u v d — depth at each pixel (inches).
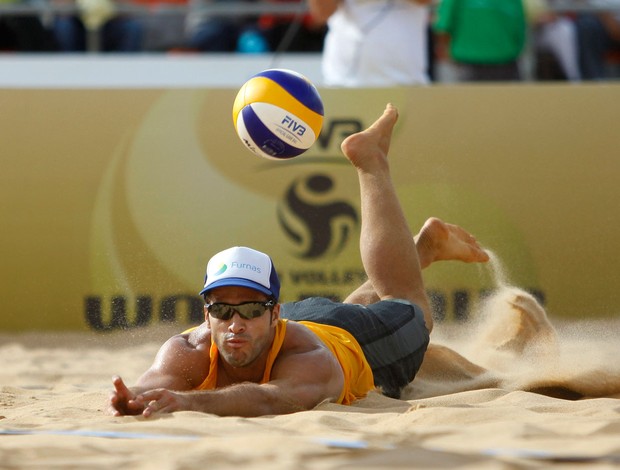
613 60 1310.3
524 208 940.0
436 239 612.1
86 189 951.0
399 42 994.7
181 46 1266.0
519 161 944.3
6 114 959.0
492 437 321.7
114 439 335.9
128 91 960.9
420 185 943.0
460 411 377.1
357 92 951.6
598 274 932.6
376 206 557.9
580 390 515.2
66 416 412.2
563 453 292.5
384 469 276.2
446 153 946.1
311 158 946.1
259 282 420.8
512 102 951.0
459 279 921.5
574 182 941.8
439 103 951.0
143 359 754.8
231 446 313.3
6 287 944.9
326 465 282.0
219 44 1256.2
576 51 1225.4
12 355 786.2
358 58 1000.2
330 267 938.1
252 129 539.5
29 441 332.2
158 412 389.7
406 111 949.8
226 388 411.5
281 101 536.4
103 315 940.0
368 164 571.8
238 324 418.3
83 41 1254.9
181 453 307.1
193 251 944.9
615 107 948.0
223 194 948.6
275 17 1269.7
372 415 392.8
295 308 500.1
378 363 487.5
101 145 954.7
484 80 1075.9
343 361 454.9
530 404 428.5
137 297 940.6
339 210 941.2
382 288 539.2
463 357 573.9
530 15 1200.8
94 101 960.3
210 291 422.9
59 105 960.3
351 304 504.7
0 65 1184.2
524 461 283.3
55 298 944.3
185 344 444.5
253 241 944.3
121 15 1264.8
